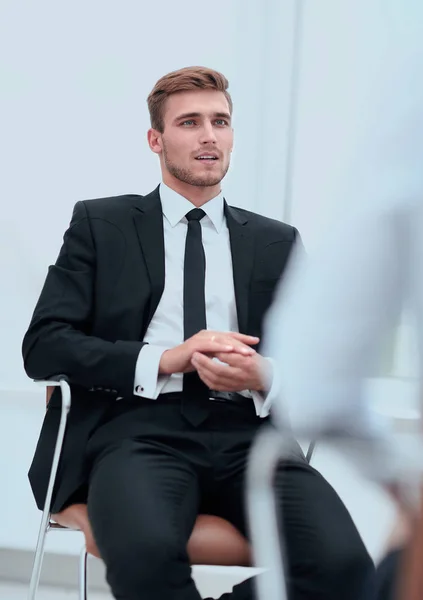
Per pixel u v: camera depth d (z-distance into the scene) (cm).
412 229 69
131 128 339
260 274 243
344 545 186
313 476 204
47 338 229
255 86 335
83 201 251
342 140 326
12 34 344
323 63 330
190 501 203
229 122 249
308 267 75
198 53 336
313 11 331
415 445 70
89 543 204
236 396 226
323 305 72
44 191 342
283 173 333
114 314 233
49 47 342
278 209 334
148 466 203
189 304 235
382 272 70
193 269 238
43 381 222
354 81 328
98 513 193
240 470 212
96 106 340
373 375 71
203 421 217
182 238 245
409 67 70
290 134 332
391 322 71
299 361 73
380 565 84
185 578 183
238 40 335
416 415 69
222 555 199
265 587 77
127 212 246
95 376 221
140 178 339
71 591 338
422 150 69
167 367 218
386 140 71
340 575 182
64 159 342
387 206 70
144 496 192
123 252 239
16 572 344
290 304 76
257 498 80
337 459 76
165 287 237
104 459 208
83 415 225
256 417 224
